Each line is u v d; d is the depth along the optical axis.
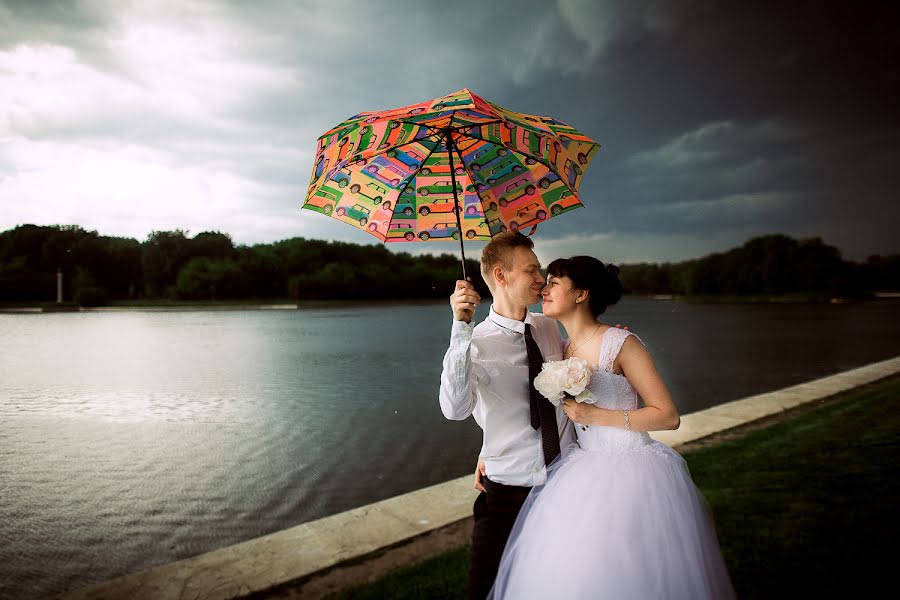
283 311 73.06
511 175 2.45
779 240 127.88
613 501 1.97
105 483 6.61
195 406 11.26
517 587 1.99
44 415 10.50
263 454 7.79
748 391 11.95
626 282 161.62
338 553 3.80
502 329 2.26
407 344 25.58
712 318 47.97
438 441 8.37
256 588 3.37
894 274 124.12
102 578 4.35
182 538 5.11
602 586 1.84
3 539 5.07
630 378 2.11
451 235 2.60
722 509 4.24
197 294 102.56
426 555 3.78
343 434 8.85
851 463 5.16
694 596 1.88
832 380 10.07
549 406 2.18
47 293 92.56
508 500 2.22
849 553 3.47
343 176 2.35
